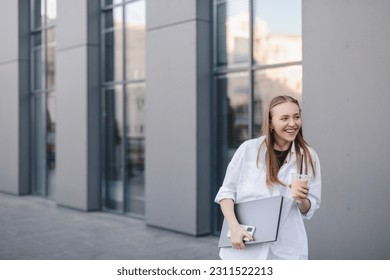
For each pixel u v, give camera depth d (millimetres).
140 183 8953
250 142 2818
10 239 7465
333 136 5348
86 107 9680
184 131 7523
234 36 7246
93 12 9688
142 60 8875
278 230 2656
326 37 5395
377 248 5008
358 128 5137
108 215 9422
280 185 2715
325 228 5418
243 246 2631
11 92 12336
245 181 2771
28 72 12133
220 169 7504
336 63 5312
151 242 7168
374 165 5008
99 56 9789
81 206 9914
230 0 7289
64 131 10344
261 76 6855
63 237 7566
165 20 7789
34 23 11977
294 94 6426
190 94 7398
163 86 7867
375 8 4980
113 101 9578
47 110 11570
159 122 7965
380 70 4953
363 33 5082
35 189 12156
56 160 10633
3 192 12766
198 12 7320
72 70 10008
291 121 2619
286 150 2785
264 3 6812
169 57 7746
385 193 4930
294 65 6406
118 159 9484
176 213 7727
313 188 2770
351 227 5207
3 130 12727
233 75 7277
